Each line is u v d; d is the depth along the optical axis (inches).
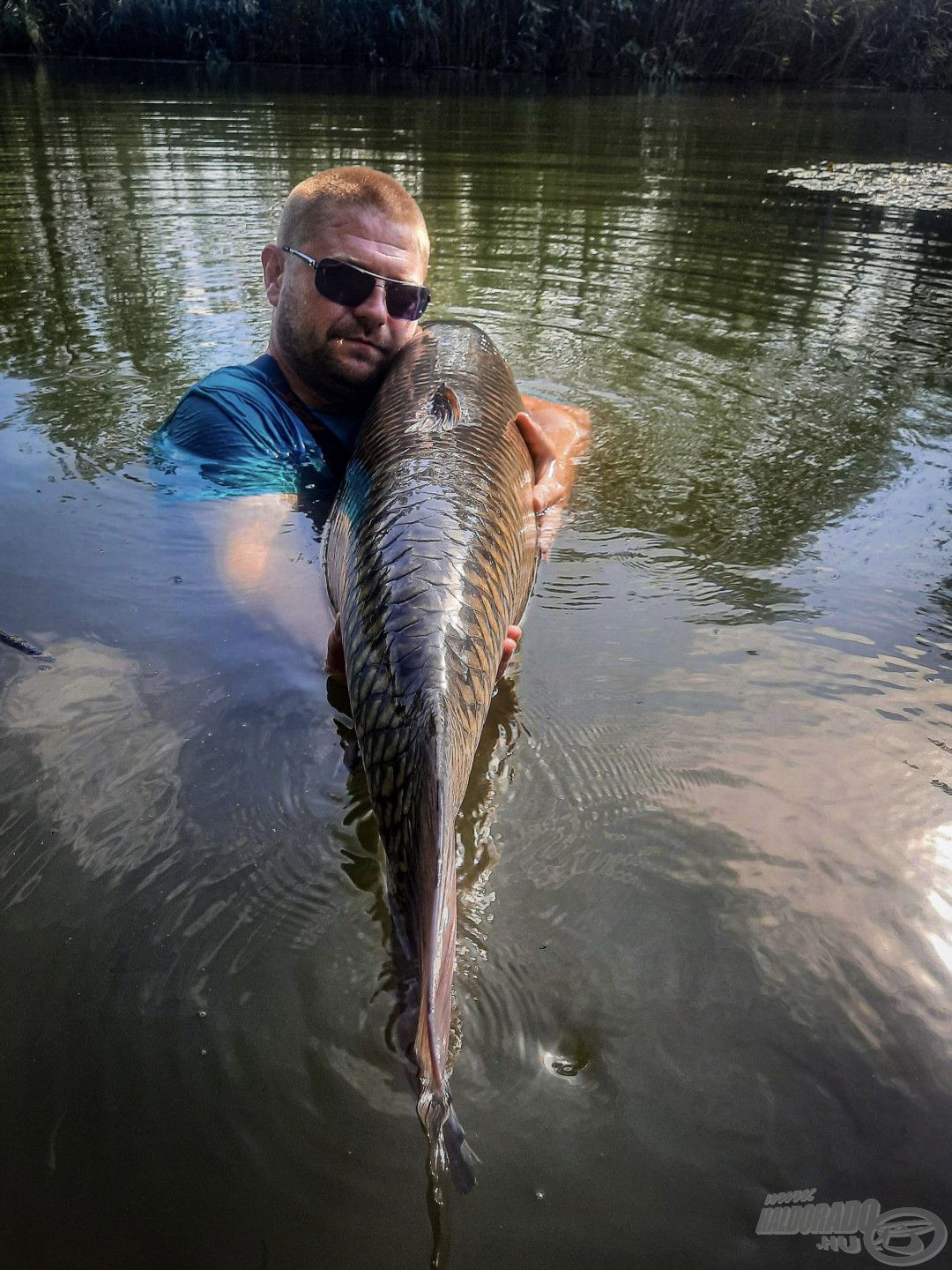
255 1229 14.2
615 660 27.5
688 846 21.0
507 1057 16.6
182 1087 16.0
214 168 99.0
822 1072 16.5
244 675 26.1
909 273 71.2
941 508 37.3
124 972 17.8
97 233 75.0
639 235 80.6
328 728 24.1
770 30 205.2
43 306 59.2
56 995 17.4
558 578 32.0
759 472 40.3
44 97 149.0
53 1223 14.2
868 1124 15.7
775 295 65.6
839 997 17.8
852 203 94.2
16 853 20.3
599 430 44.3
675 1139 15.5
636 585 31.7
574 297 64.8
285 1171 14.9
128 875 19.8
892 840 21.2
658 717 25.0
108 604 29.3
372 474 29.5
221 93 159.0
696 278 69.4
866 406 47.6
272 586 30.3
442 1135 14.3
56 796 21.8
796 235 81.4
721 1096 16.1
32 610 28.9
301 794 22.0
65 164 99.5
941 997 17.8
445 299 63.8
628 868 20.4
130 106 141.0
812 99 183.3
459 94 169.0
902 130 146.9
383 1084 16.1
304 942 18.5
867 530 35.6
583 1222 14.3
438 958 15.1
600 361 53.6
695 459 41.4
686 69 207.2
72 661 26.6
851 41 205.3
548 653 27.8
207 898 19.4
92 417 43.9
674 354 54.7
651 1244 14.1
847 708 25.6
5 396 46.1
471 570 22.7
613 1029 17.1
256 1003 17.3
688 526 35.8
